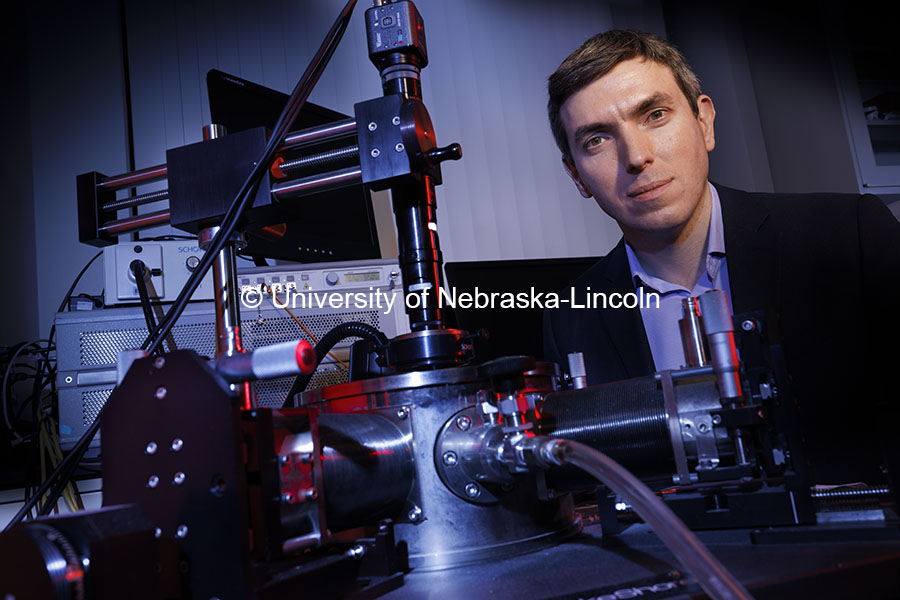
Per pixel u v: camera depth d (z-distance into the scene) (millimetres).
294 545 452
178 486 429
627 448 590
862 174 2916
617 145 1104
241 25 2592
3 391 1498
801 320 1138
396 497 555
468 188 2762
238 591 402
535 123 2945
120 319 1366
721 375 542
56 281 2252
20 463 1419
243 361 470
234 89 1833
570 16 3104
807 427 754
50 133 2338
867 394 1089
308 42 2662
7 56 2260
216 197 652
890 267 1136
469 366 586
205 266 606
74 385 1334
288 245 1848
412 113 601
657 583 450
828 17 3031
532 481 602
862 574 440
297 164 665
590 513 804
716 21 2951
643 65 1086
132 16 2486
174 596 413
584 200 2959
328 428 518
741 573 441
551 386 694
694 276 1285
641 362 1269
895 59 3053
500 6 2986
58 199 2301
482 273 1767
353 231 2025
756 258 1172
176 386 441
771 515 554
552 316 1457
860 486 645
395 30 652
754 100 2879
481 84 2883
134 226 712
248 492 434
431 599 455
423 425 573
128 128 2418
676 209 1098
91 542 364
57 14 2430
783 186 2844
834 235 1186
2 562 368
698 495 606
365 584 499
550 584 462
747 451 551
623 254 1370
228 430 419
